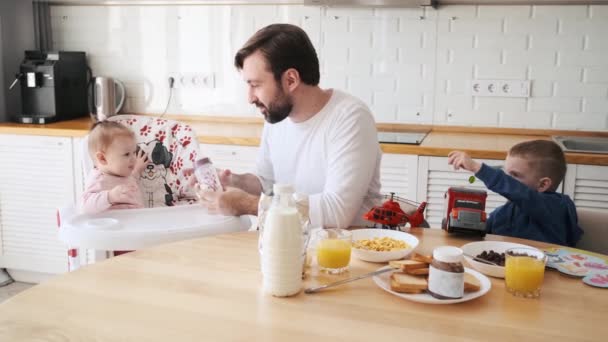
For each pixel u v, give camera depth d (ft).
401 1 10.68
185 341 3.63
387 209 5.87
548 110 10.90
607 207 9.27
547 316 4.08
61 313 4.00
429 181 9.80
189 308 4.09
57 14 12.80
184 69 12.42
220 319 3.93
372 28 11.37
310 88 6.34
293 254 4.26
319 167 6.49
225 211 6.23
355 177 6.12
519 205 6.23
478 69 11.05
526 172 7.00
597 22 10.46
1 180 11.31
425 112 11.41
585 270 4.92
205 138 10.65
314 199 5.99
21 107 12.57
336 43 11.57
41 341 3.62
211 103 12.44
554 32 10.65
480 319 4.01
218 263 4.95
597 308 4.23
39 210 11.24
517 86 10.91
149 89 12.64
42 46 12.85
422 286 4.33
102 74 12.79
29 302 4.17
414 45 11.24
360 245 5.24
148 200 7.47
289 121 6.69
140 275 4.67
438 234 5.88
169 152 7.48
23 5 12.50
